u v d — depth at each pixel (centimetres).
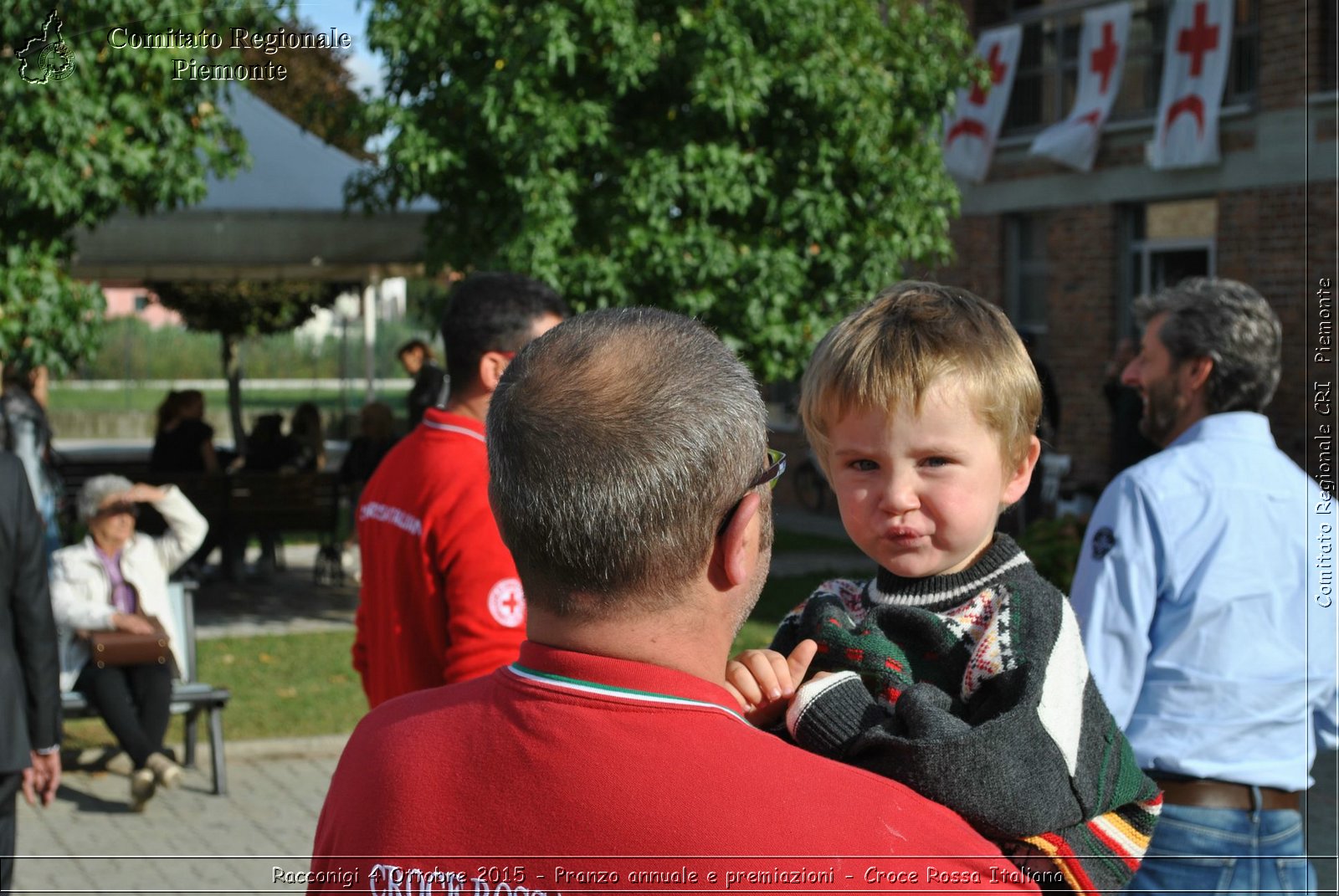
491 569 287
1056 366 1477
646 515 130
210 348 3384
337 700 794
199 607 1117
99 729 752
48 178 736
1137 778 155
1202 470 277
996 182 1542
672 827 125
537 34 903
